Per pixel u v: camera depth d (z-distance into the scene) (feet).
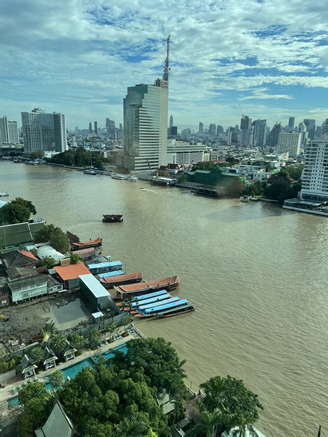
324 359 217.36
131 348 176.76
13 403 170.09
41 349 200.44
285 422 169.78
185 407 172.65
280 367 208.85
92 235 464.65
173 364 171.63
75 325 242.37
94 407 138.72
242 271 350.64
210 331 244.42
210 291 305.53
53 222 529.04
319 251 417.69
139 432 124.16
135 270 347.15
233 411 141.08
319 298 295.89
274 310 274.98
